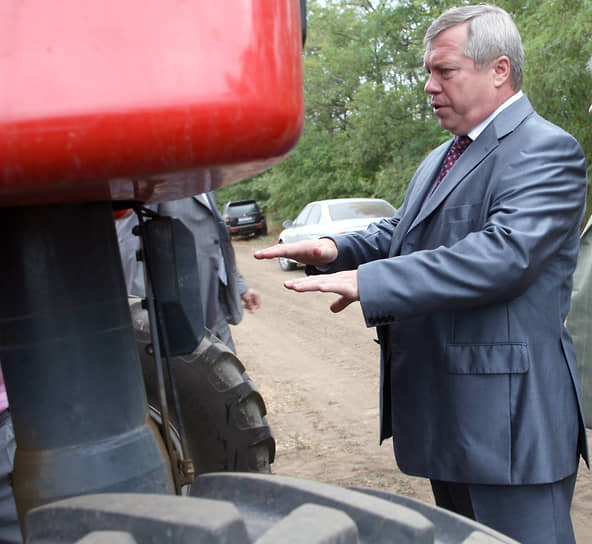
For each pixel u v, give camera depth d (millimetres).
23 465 1278
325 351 7453
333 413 5309
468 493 2076
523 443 1967
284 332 8680
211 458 2459
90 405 1275
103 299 1309
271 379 6453
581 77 11352
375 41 24328
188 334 1577
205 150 1009
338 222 13570
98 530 1027
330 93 25953
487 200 2020
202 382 2430
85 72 935
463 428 2018
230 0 997
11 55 924
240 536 959
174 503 1021
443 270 1861
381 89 22328
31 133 929
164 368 2377
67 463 1252
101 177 1010
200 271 3693
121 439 1296
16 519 1963
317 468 4266
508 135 2051
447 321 2059
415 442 2143
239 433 2447
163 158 992
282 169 27734
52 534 1092
